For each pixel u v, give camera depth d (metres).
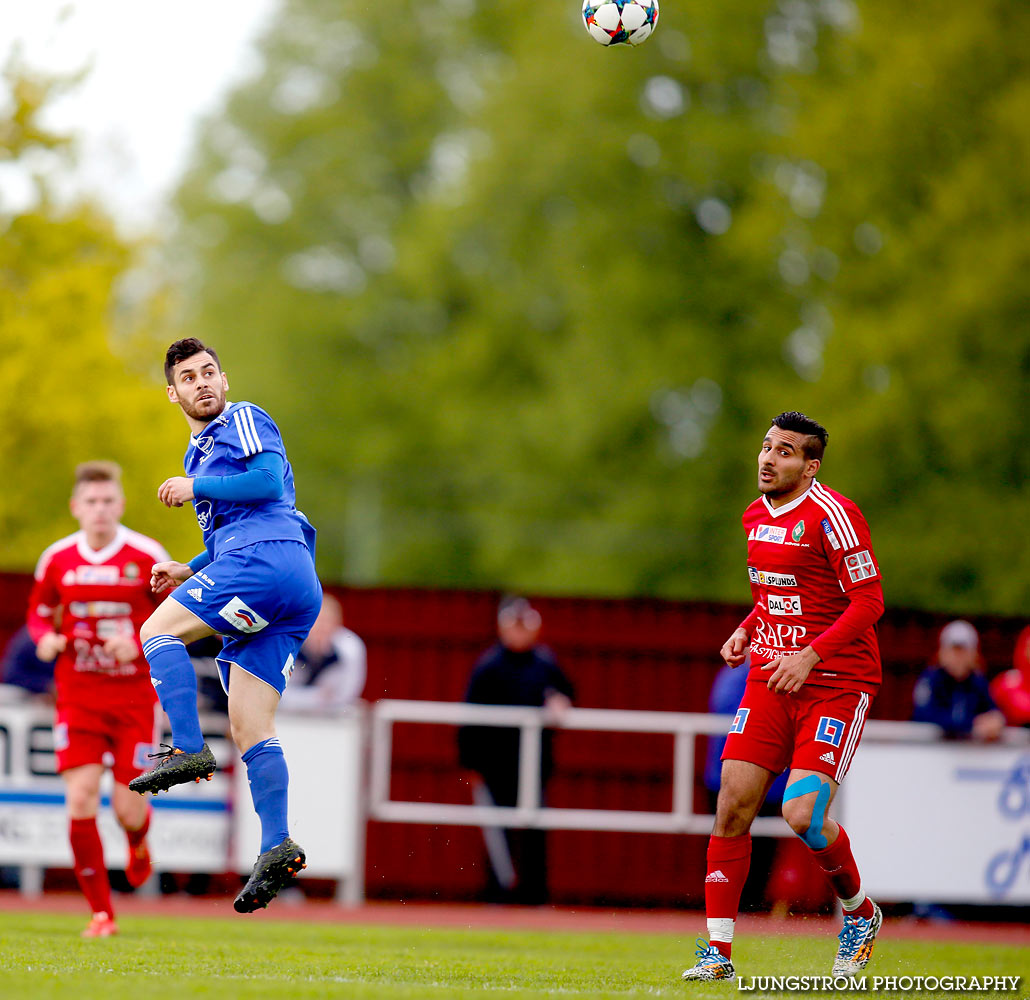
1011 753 38.03
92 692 27.11
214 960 22.56
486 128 111.25
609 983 20.31
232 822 37.38
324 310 125.44
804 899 38.88
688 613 46.78
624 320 101.00
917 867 37.53
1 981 18.09
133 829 27.52
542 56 108.62
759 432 96.81
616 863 45.53
